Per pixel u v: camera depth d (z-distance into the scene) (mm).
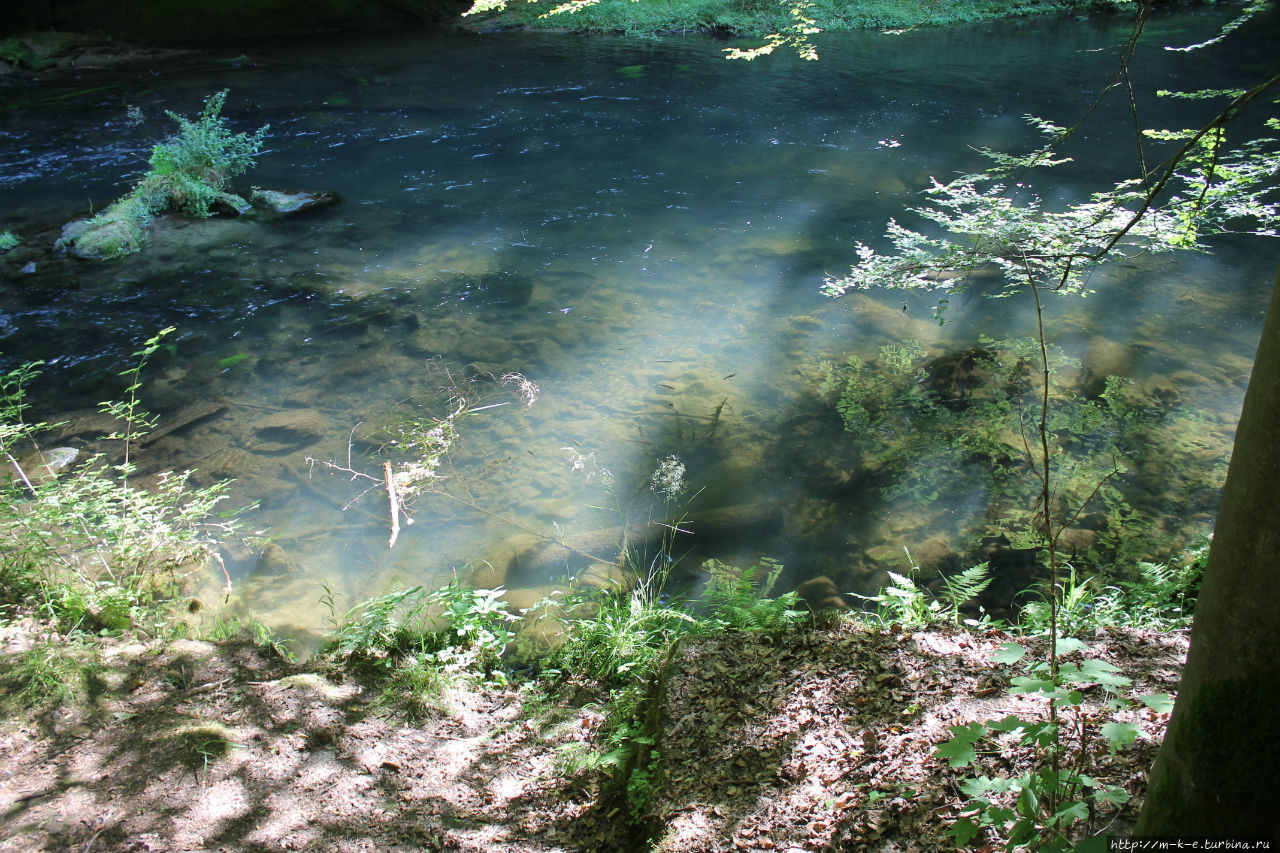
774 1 22641
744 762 2854
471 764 3301
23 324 8445
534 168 13000
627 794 2953
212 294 9133
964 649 3352
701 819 2625
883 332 8047
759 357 7660
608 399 7027
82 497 5305
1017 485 5715
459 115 15578
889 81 17172
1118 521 5258
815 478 5922
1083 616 3949
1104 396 6730
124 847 2820
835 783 2656
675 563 5129
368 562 5184
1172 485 5594
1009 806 2367
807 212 11109
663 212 11266
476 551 5242
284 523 5578
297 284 9367
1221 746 1562
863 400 6891
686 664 3391
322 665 3947
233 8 21625
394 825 2965
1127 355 7340
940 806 2449
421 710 3635
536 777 3199
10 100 16391
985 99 15633
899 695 3053
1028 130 13891
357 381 7410
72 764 3217
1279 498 1410
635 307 8727
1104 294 8617
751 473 5980
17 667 3719
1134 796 2314
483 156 13555
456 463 6195
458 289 9195
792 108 15609
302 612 4711
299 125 15078
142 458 6328
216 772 3184
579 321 8445
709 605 4445
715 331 8172
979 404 6742
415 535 5422
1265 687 1498
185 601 4711
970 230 5578
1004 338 7770
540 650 4250
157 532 4820
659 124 14938
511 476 6020
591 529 5430
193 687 3730
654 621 4207
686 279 9344
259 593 4883
